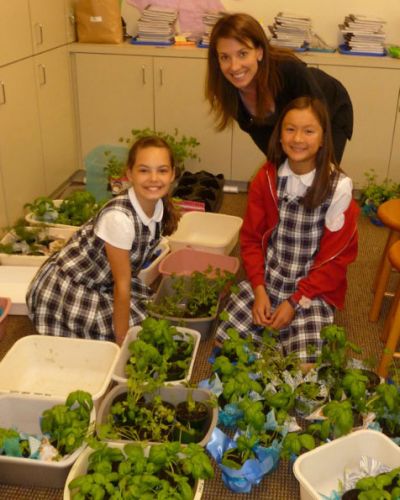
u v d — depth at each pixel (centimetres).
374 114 342
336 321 232
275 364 182
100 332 203
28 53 297
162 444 138
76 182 379
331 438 165
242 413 167
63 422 145
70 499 133
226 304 223
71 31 352
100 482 130
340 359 175
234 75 194
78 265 201
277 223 204
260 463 152
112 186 315
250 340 183
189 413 161
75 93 362
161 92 355
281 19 339
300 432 166
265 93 202
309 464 148
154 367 171
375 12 359
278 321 196
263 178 202
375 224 325
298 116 179
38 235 268
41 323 205
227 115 219
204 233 289
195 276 219
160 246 251
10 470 150
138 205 186
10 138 286
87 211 280
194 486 141
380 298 229
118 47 347
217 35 192
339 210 192
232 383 157
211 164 369
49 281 206
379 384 167
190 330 192
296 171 193
